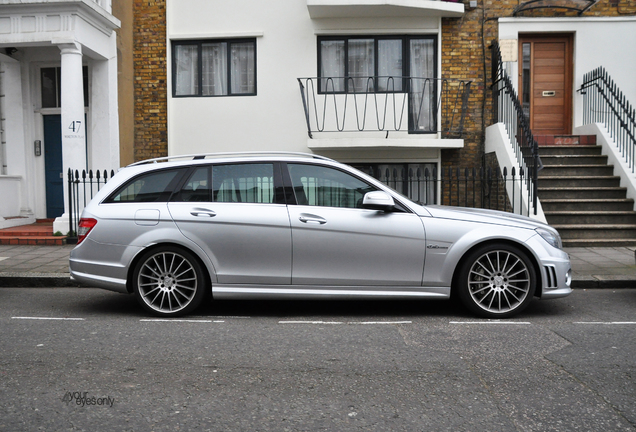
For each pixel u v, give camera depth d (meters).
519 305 5.69
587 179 11.16
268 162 5.84
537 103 12.84
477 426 3.19
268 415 3.34
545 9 12.43
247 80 12.70
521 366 4.21
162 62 12.77
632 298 6.81
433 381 3.90
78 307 6.34
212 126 12.67
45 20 10.59
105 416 3.33
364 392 3.70
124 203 5.82
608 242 10.01
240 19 12.53
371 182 5.77
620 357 4.42
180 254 5.70
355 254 5.62
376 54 12.45
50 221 12.42
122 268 5.69
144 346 4.73
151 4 12.75
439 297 5.66
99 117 11.93
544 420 3.27
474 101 12.52
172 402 3.54
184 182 5.83
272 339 4.95
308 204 5.72
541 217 9.86
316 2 11.45
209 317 5.81
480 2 12.43
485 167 12.39
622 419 3.28
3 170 12.44
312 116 12.45
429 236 5.61
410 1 11.60
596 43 12.49
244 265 5.66
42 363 4.29
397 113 12.26
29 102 12.33
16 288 7.61
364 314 5.96
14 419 3.28
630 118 10.70
